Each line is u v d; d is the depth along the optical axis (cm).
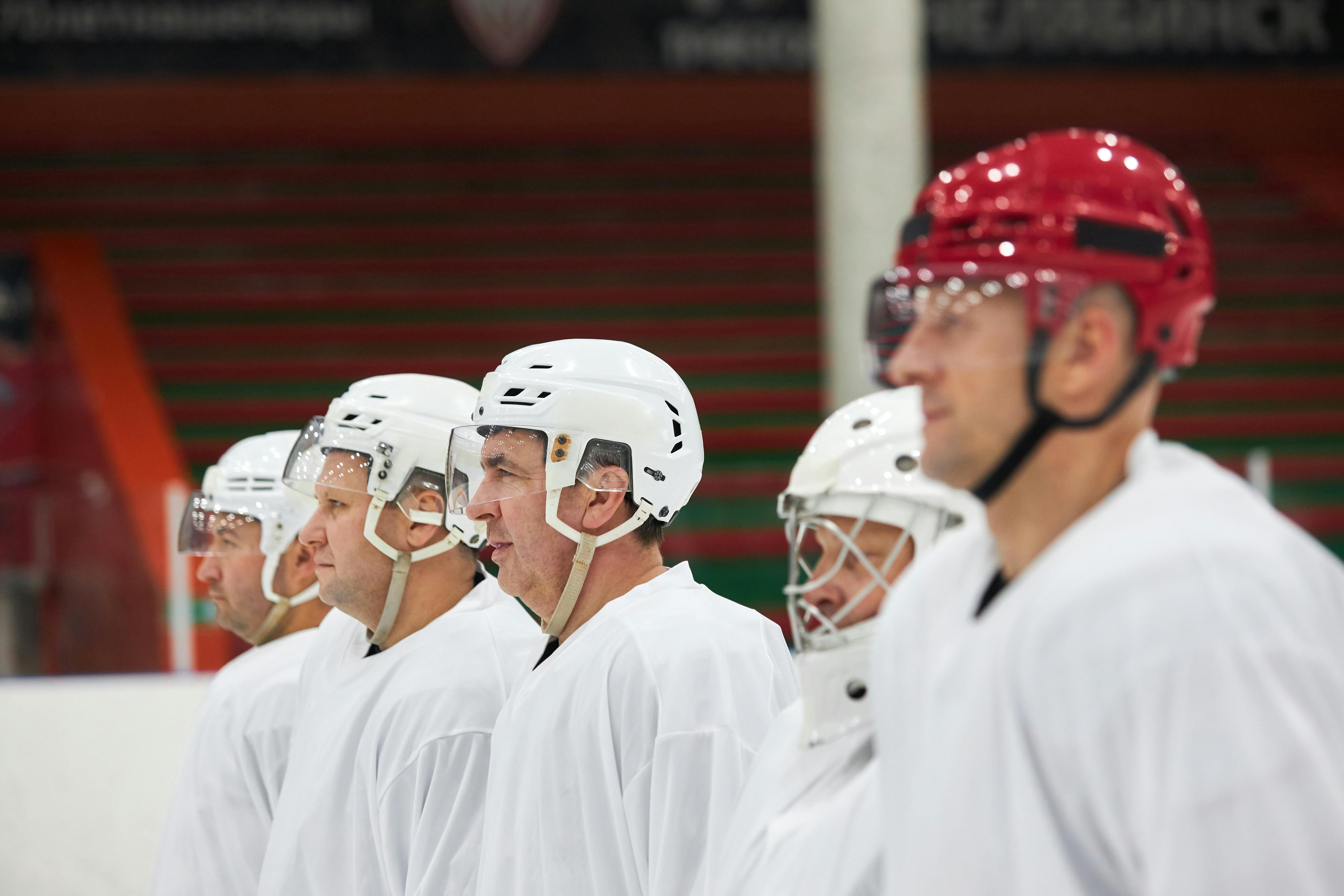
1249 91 4103
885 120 2055
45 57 3675
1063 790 276
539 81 4044
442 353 3531
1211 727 256
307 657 741
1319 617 273
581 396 548
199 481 3009
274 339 3503
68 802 1410
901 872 304
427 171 3988
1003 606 294
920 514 418
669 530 1833
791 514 442
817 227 3947
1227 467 1747
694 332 3622
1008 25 3750
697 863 493
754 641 540
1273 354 3575
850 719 416
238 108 3969
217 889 758
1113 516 286
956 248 307
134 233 3750
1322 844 252
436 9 3812
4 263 3438
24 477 3175
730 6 3850
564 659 545
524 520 555
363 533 663
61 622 1773
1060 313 293
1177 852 255
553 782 528
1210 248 308
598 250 3862
